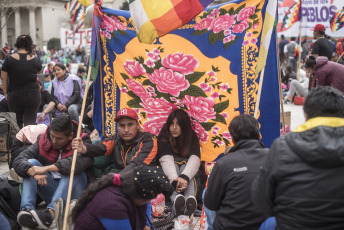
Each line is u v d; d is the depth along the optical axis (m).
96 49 4.54
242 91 4.53
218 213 3.14
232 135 3.23
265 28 4.21
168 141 4.79
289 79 14.18
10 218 4.31
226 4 4.45
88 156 4.38
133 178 2.69
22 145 5.02
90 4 4.59
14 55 6.86
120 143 4.56
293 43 17.33
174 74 4.72
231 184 3.01
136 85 4.88
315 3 11.52
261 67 4.16
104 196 2.66
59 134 4.29
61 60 39.78
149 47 4.72
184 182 4.48
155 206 4.36
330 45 8.84
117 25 4.73
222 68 4.56
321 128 2.24
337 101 2.33
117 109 4.97
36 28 62.25
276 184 2.35
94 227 2.65
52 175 4.49
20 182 4.73
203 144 4.88
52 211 4.13
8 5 22.31
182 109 4.84
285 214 2.30
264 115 4.55
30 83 6.96
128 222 2.69
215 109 4.67
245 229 2.97
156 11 4.02
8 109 7.53
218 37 4.52
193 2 3.96
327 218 2.18
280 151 2.33
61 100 8.03
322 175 2.19
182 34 4.62
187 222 3.97
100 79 4.90
